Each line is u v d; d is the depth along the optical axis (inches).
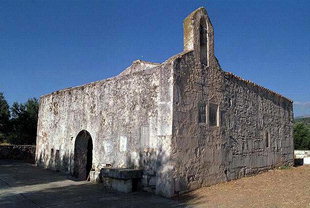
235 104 447.5
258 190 330.6
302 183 372.5
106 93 438.6
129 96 393.4
